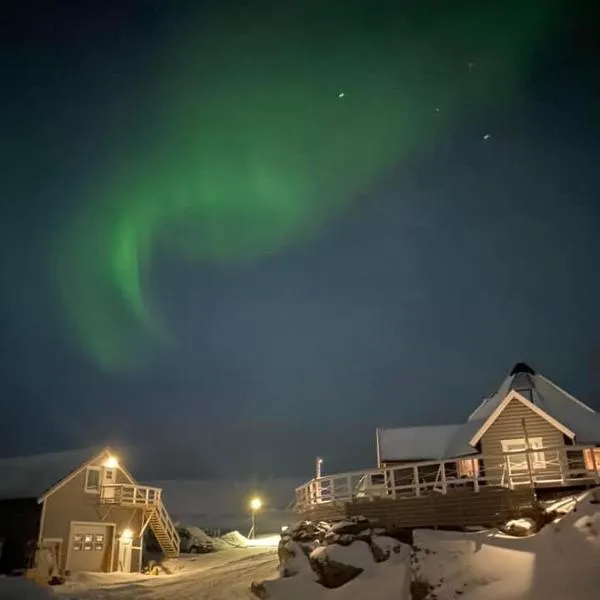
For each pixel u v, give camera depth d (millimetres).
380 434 33688
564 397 29828
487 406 32031
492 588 15117
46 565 33719
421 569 16547
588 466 25422
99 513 37562
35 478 36812
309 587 18766
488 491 19812
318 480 25562
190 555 43688
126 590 26047
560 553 15516
